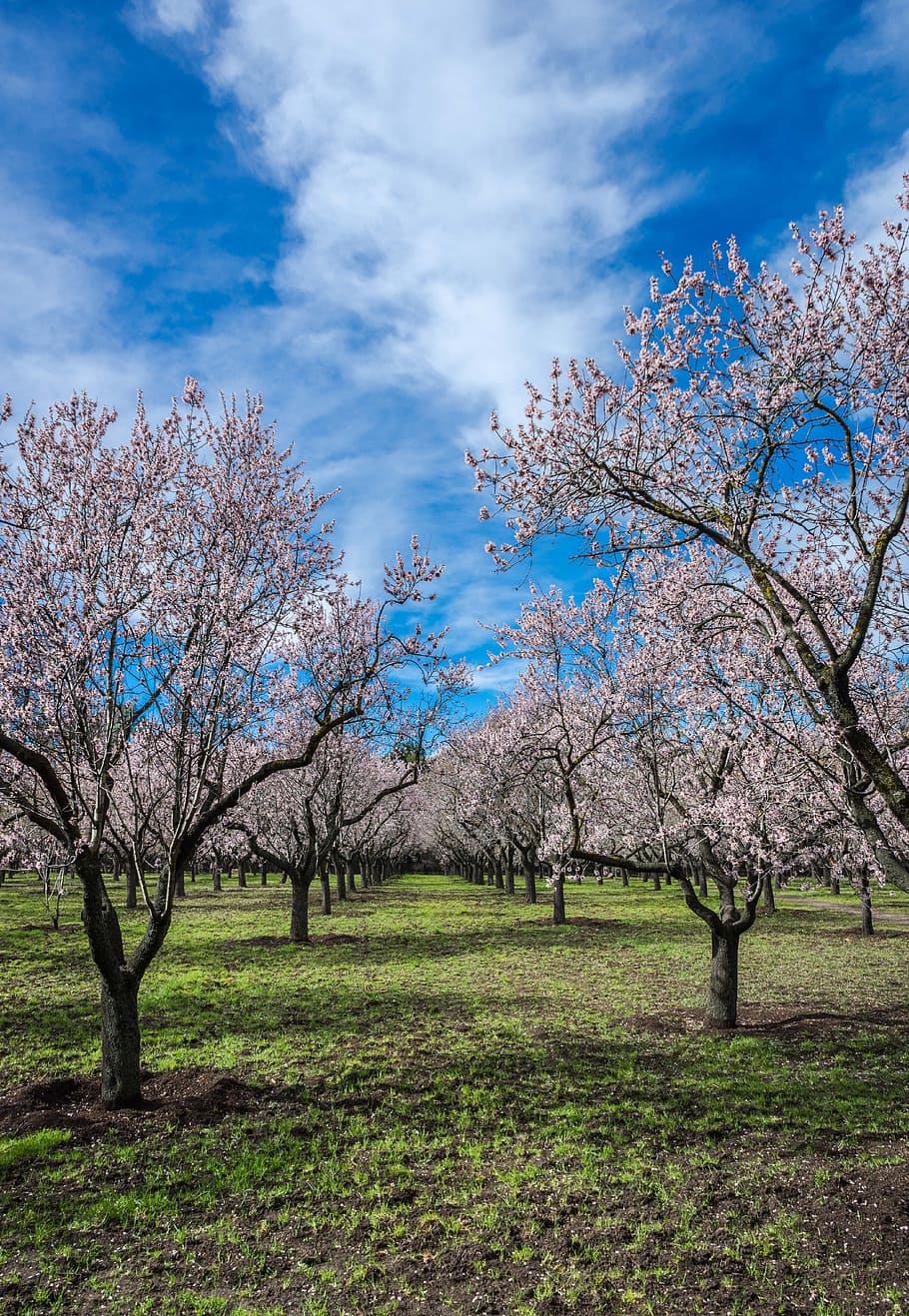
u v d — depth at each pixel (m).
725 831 12.09
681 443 7.29
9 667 8.84
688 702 11.72
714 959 13.35
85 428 10.09
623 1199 7.02
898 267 6.27
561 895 28.66
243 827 22.52
